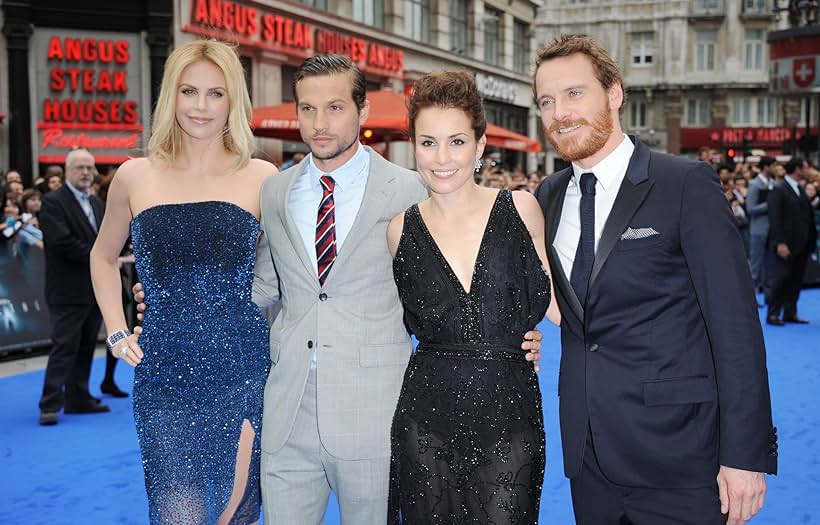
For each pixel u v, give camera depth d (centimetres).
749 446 182
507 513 204
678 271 193
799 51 1427
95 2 1193
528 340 213
